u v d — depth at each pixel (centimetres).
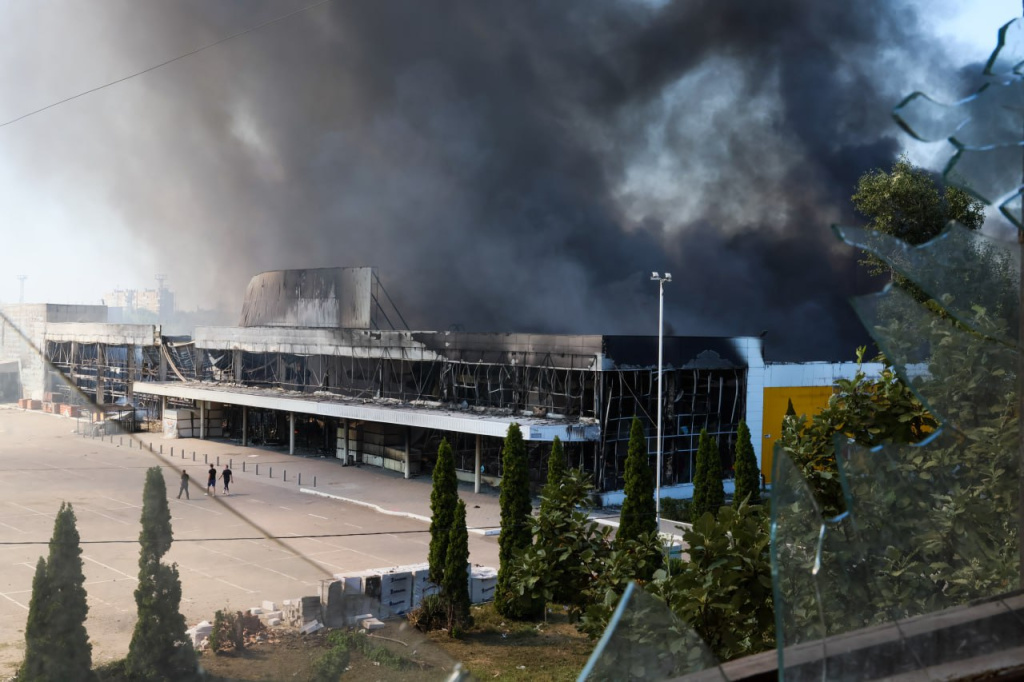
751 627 372
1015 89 156
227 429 5425
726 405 3834
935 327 197
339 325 5259
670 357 3619
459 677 144
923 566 189
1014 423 194
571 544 865
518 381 3806
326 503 3406
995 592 191
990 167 155
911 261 189
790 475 177
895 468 193
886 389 414
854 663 161
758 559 373
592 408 3556
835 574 176
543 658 1650
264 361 5262
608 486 3494
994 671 158
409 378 4416
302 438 5009
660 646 158
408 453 4119
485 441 3978
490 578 2220
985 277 191
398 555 2558
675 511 3027
